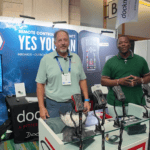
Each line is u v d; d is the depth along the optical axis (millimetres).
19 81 2625
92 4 4480
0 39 2434
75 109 954
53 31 2844
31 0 3080
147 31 5836
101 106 1096
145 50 3355
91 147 993
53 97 1702
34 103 2184
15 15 2977
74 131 989
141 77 1896
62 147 869
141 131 1146
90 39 3232
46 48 2803
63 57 1734
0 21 2428
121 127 1062
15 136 2129
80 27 3123
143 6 5543
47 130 1024
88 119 1115
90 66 3279
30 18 2658
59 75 1676
